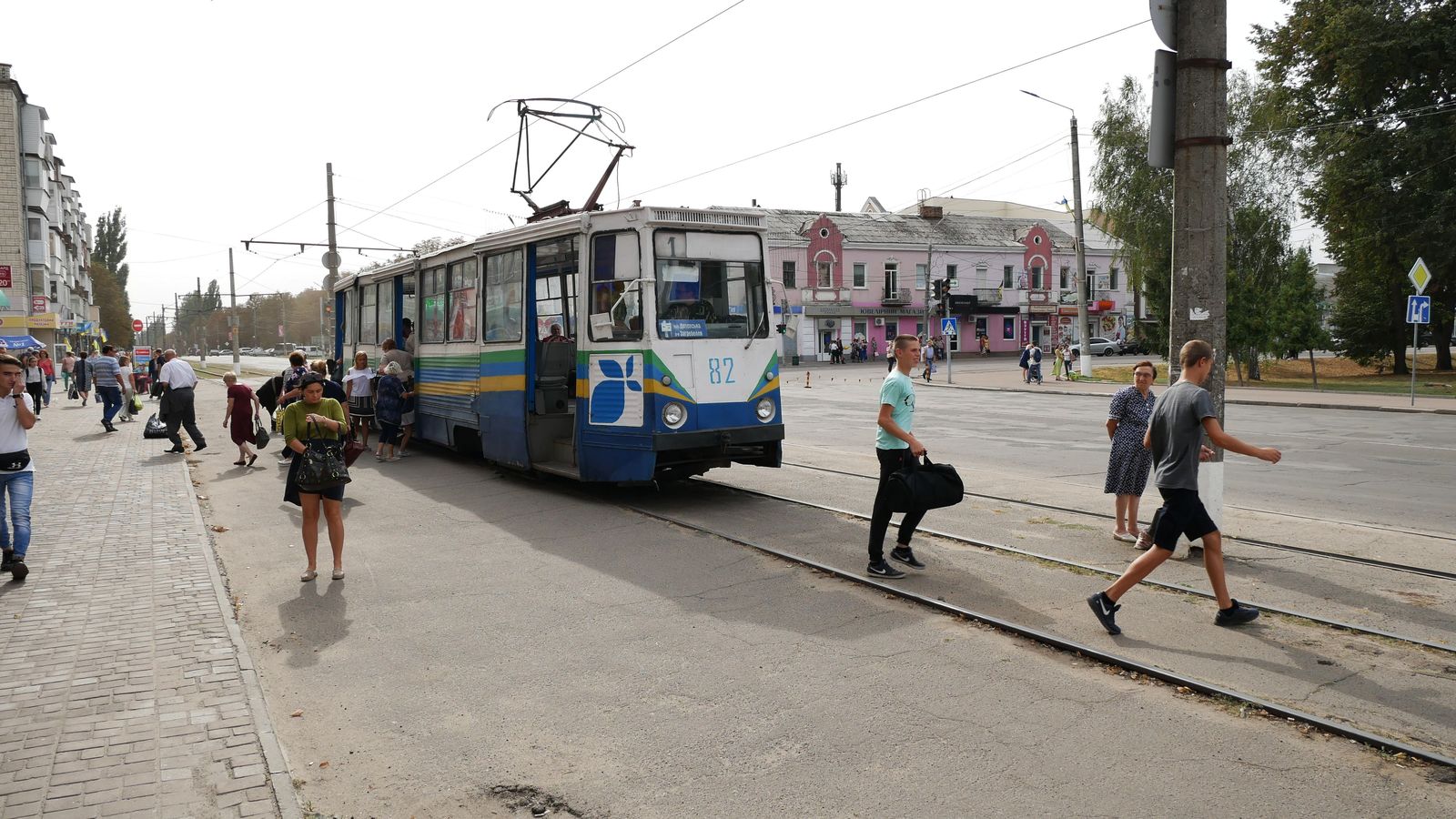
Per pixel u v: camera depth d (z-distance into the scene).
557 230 11.26
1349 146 35.56
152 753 4.42
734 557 8.29
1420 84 35.03
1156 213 38.94
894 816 3.89
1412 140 33.91
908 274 63.91
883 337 63.62
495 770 4.42
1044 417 23.52
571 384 12.52
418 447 17.27
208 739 4.59
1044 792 4.06
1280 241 36.66
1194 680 5.18
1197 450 6.03
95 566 8.02
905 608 6.72
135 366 40.31
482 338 13.11
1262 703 4.82
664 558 8.33
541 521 10.09
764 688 5.30
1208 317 8.12
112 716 4.85
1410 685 5.14
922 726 4.75
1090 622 6.31
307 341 134.00
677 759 4.46
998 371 48.75
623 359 10.37
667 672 5.59
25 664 5.60
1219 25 8.08
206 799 4.00
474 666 5.78
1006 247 67.19
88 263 88.88
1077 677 5.36
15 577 7.48
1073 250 70.12
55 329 45.94
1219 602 6.16
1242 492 11.49
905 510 7.39
